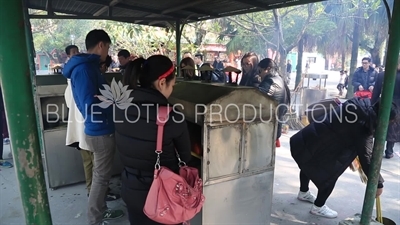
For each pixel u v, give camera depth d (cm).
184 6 376
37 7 417
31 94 110
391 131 388
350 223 207
